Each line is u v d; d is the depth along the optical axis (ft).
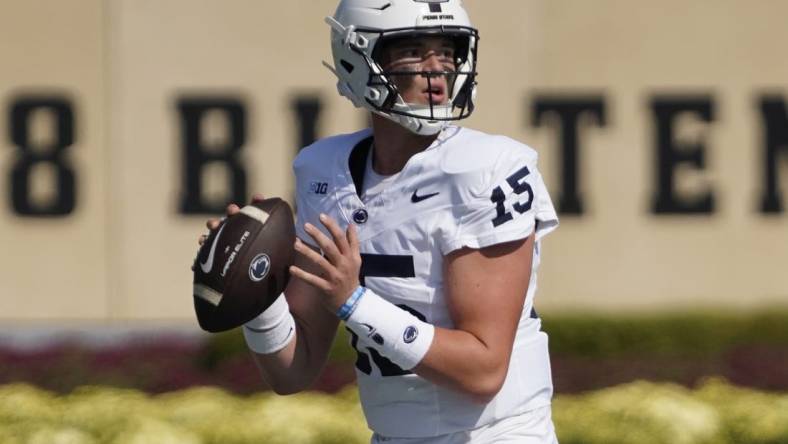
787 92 168.96
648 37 167.94
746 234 169.17
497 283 42.86
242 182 166.61
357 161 45.75
